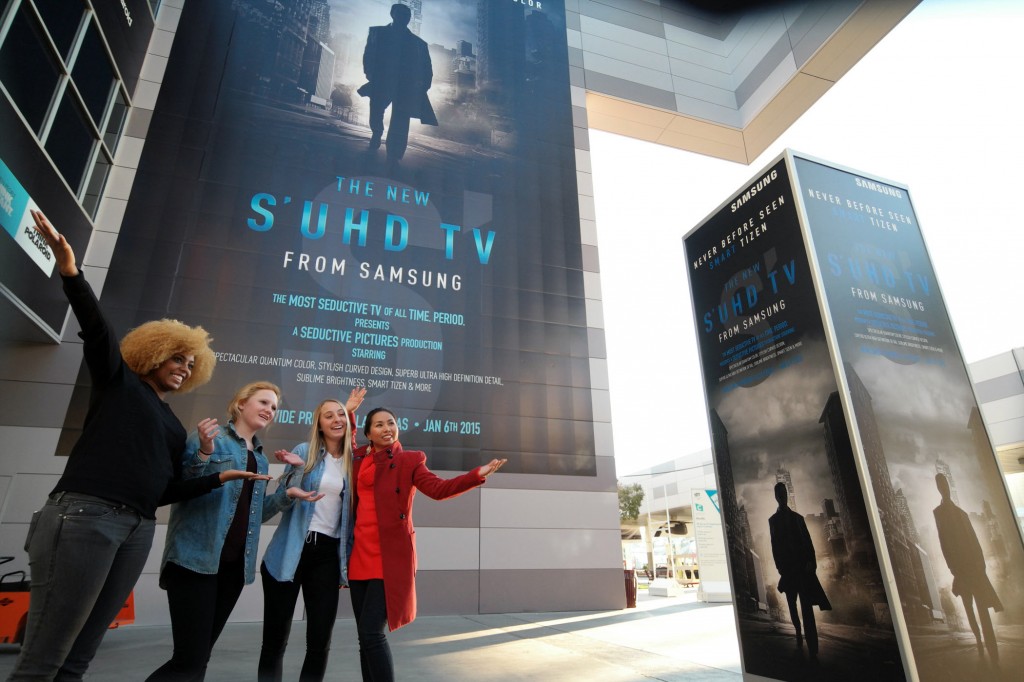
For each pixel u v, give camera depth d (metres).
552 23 14.00
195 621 2.33
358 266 9.79
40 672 1.75
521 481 9.50
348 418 3.22
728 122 15.61
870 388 3.27
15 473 7.29
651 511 35.81
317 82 10.87
